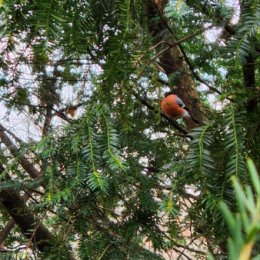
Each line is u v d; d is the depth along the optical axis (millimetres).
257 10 1352
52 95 2768
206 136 1495
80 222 1954
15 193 3010
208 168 1429
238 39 1378
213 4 1669
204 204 1486
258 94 1641
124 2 1436
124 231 2062
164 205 1501
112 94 1607
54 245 1959
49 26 1336
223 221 1349
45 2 1326
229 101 1713
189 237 1922
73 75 2607
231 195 1366
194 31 1781
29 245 2049
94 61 1742
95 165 1641
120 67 1489
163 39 1782
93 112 1695
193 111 2463
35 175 2514
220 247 1710
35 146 1847
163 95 2279
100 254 1938
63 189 1668
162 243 2051
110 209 2191
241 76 2002
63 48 1581
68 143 1719
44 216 2176
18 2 1383
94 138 1655
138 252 2023
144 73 1734
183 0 1330
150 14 1812
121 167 1585
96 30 1583
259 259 346
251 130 1591
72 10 1439
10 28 1430
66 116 2670
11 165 2061
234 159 1404
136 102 2020
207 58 1996
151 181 2080
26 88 2492
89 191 1821
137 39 1628
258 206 350
